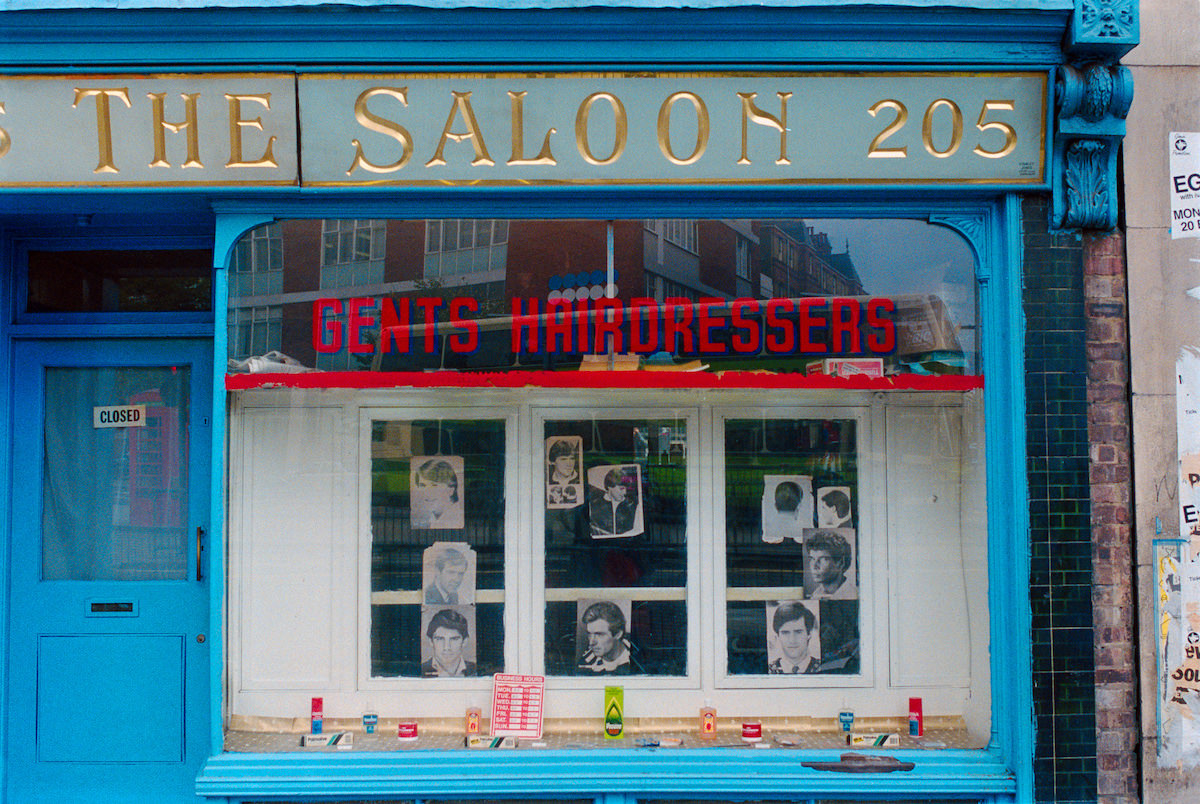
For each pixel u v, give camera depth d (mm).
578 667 3928
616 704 3859
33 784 3949
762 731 3889
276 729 3836
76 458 4105
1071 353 3684
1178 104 3770
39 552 4031
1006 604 3668
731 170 3646
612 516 3977
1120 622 3689
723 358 3844
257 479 3877
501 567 3951
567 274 3826
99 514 4082
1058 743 3605
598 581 3959
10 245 4062
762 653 3943
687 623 3945
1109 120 3611
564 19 3510
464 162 3623
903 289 3809
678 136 3621
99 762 3965
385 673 3906
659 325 3836
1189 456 3725
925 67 3570
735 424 3986
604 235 3820
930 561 3928
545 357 3848
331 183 3627
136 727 3979
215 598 3688
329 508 3916
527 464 3963
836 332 3822
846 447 3977
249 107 3557
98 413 4117
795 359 3838
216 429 3705
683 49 3561
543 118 3598
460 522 3961
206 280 4121
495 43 3553
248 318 3742
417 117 3588
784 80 3586
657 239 3820
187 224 4055
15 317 4070
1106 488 3711
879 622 3932
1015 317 3682
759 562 3971
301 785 3562
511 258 3820
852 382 3826
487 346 3842
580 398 3971
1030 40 3576
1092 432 3721
